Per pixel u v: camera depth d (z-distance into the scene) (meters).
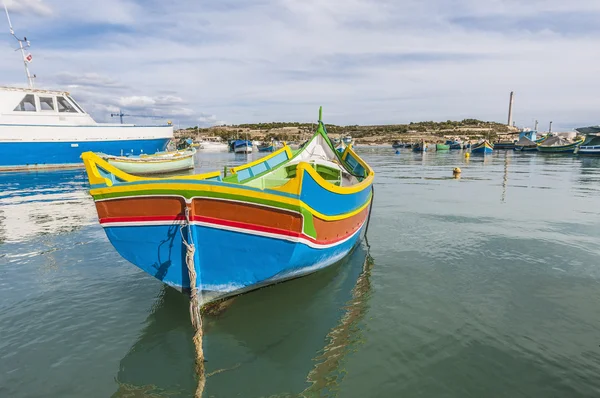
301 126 165.38
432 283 8.11
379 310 6.92
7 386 4.91
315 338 6.01
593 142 54.53
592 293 7.54
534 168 36.56
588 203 17.48
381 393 4.80
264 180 9.43
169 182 5.54
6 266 9.24
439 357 5.51
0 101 31.36
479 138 117.94
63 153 34.06
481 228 12.73
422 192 21.27
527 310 6.87
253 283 6.37
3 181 26.53
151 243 6.06
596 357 5.46
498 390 4.82
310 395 4.77
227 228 5.75
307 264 7.14
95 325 6.39
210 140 121.19
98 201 6.00
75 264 9.37
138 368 5.29
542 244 10.78
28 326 6.37
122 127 36.25
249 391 4.84
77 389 4.87
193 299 5.61
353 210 8.66
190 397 4.73
